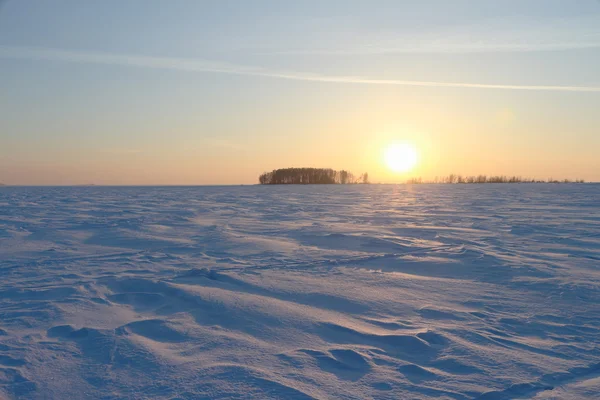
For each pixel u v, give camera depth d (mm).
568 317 3807
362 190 41719
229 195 30547
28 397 2453
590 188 42094
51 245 7918
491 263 6031
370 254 6871
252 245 7781
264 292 4605
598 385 2584
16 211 15500
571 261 6180
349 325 3592
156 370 2764
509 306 4137
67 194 31406
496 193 31656
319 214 14320
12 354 3010
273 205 19250
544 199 23031
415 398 2443
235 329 3508
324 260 6379
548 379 2666
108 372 2744
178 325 3580
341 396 2455
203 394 2465
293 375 2699
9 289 4754
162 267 5969
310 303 4230
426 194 31062
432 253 6879
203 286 4852
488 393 2492
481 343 3225
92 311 3982
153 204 19891
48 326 3580
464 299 4371
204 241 8320
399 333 3414
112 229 10078
